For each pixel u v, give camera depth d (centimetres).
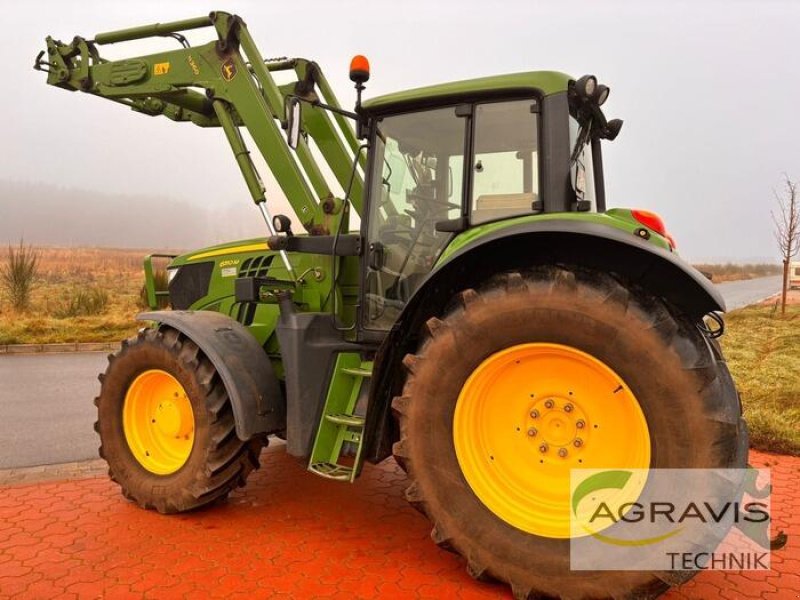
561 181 282
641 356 229
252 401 324
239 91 409
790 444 458
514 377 259
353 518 336
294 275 376
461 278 286
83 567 277
